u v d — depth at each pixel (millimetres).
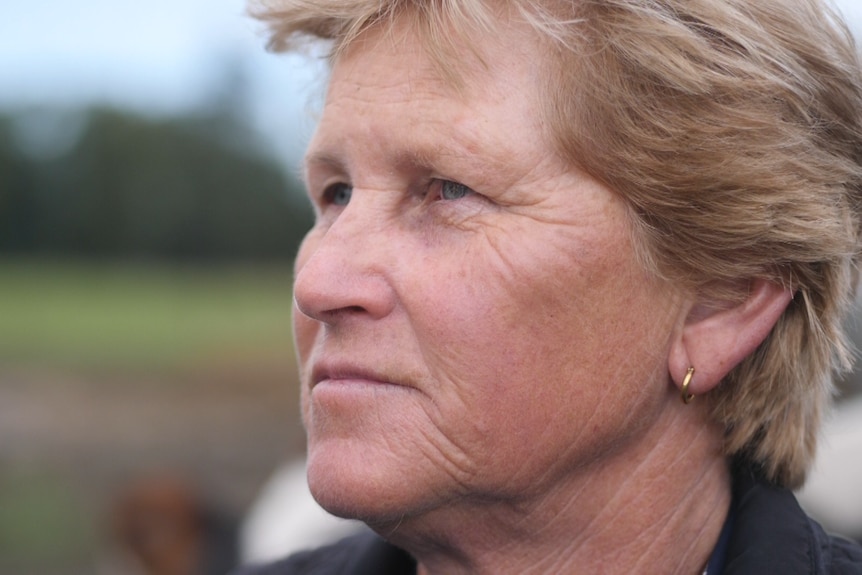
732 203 1951
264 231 57469
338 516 1976
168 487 5484
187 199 56906
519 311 1921
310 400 2096
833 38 2107
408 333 1944
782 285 2047
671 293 2025
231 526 5500
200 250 57406
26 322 32469
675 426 2115
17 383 21344
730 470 2230
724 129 1938
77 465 14430
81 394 20500
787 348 2115
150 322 33562
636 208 1975
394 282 1948
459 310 1913
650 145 1921
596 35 1944
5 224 56344
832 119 2064
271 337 29266
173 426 17516
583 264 1936
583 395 1965
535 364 1932
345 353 1977
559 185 1941
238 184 57219
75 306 38188
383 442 1940
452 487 1955
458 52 1953
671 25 1926
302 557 2730
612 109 1919
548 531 2088
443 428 1924
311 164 2209
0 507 12062
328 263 1980
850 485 5434
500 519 2068
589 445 1999
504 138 1932
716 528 2184
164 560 5367
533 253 1919
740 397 2131
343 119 2062
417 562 2469
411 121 1968
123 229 56938
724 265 1996
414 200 2037
